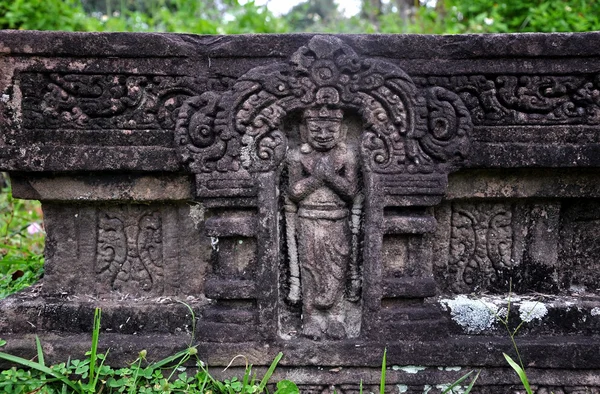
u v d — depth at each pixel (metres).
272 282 1.90
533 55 1.90
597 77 1.92
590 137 1.95
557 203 2.11
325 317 1.99
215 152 1.88
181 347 1.93
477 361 1.93
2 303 2.02
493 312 2.00
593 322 2.01
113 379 1.88
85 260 2.12
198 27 4.77
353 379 1.92
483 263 2.15
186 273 2.11
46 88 1.90
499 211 2.13
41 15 4.63
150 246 2.12
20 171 1.95
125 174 2.00
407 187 1.90
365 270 1.91
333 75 1.84
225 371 1.92
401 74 1.86
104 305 2.03
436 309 1.97
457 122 1.92
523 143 1.95
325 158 1.92
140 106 1.92
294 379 1.92
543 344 1.94
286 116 1.90
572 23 4.09
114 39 1.87
